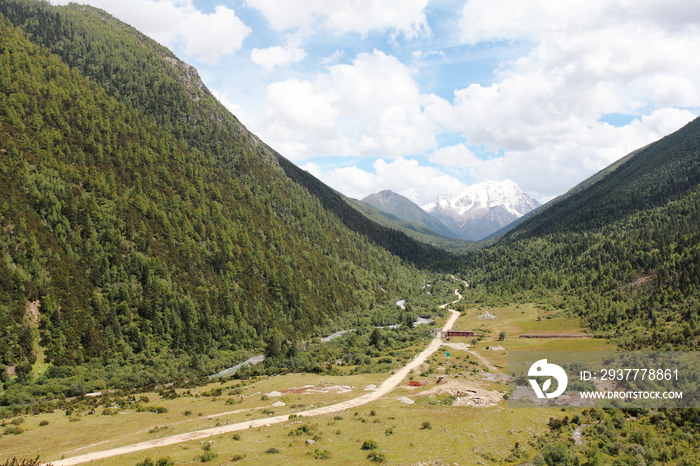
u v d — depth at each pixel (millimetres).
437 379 98312
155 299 152250
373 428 63406
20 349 109688
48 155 176750
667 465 54281
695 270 151250
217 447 53438
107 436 58969
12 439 57656
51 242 143625
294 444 55375
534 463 51094
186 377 123688
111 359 126188
